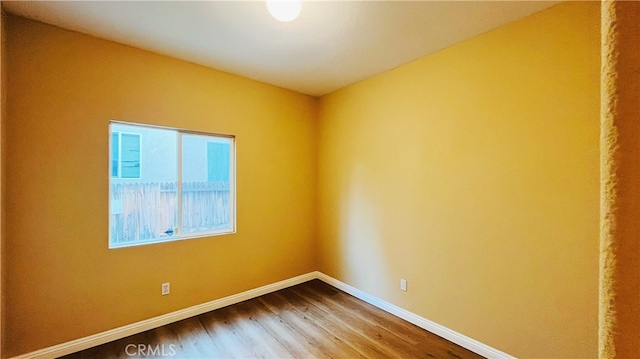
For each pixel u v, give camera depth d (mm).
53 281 2037
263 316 2672
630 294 258
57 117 2049
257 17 1923
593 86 1635
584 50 1661
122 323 2305
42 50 1990
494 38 2037
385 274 2826
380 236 2881
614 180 268
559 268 1756
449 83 2307
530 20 1864
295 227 3500
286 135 3402
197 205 2826
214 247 2820
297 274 3520
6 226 1874
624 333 260
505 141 1984
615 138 269
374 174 2949
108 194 2252
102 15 1901
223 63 2670
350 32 2102
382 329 2453
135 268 2377
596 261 1634
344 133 3316
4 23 1842
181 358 2062
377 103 2918
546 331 1808
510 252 1963
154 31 2104
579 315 1687
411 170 2594
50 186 2029
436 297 2393
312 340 2285
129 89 2328
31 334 1960
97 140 2201
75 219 2119
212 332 2393
